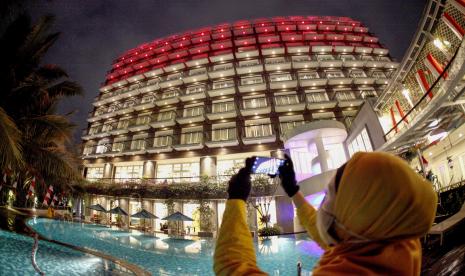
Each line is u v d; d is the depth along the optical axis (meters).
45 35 14.63
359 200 0.51
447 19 10.41
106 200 27.86
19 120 12.41
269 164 0.86
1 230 11.48
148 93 34.72
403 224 0.49
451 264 3.30
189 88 32.94
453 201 8.48
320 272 0.52
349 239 0.54
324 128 17.86
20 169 11.85
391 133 15.71
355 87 30.16
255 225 19.48
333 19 39.88
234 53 33.31
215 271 0.59
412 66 13.38
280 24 38.91
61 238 14.07
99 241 14.67
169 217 19.11
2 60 12.84
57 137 13.41
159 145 30.02
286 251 13.37
